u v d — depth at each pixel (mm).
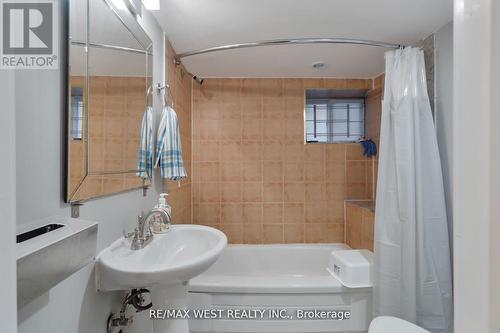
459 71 326
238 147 2574
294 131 2588
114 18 1097
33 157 674
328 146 2600
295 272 2465
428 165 1602
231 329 1683
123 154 1172
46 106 717
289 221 2586
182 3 1412
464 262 320
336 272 1800
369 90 2625
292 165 2588
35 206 680
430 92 1748
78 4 846
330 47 1944
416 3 1421
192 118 2561
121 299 1172
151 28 1510
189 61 2182
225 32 1730
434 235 1573
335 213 2596
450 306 1563
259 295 1687
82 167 869
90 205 940
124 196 1206
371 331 1229
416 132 1583
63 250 617
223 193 2578
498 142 273
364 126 2717
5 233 276
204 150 2572
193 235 1415
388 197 1630
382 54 2072
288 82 2584
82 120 871
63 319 810
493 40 278
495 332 283
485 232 290
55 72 751
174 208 1989
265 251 2479
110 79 1065
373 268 1667
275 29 1699
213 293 1688
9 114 285
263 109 2578
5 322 274
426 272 1563
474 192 304
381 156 1655
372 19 1580
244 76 2551
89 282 937
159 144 1551
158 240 1253
